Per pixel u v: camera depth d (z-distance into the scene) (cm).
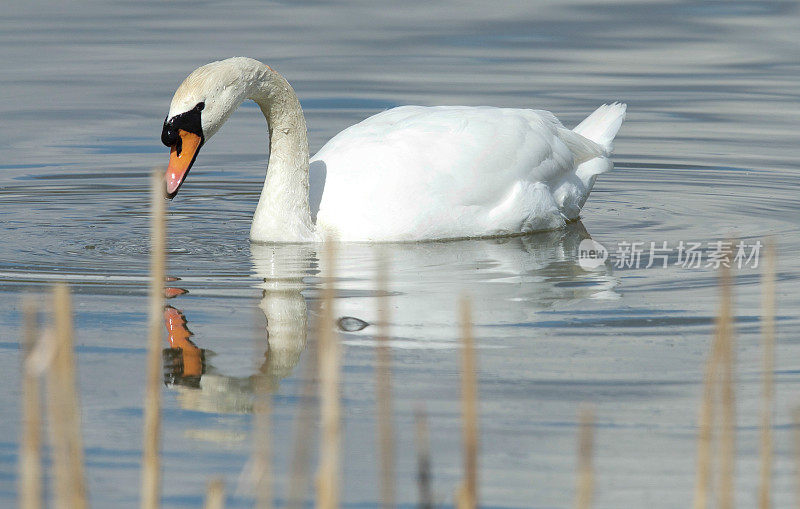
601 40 2497
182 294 1147
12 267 1257
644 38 2506
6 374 927
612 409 858
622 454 787
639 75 2225
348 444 805
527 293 1152
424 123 1432
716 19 2664
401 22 2656
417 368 938
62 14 2731
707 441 638
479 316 1074
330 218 1377
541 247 1366
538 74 2230
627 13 2741
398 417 846
